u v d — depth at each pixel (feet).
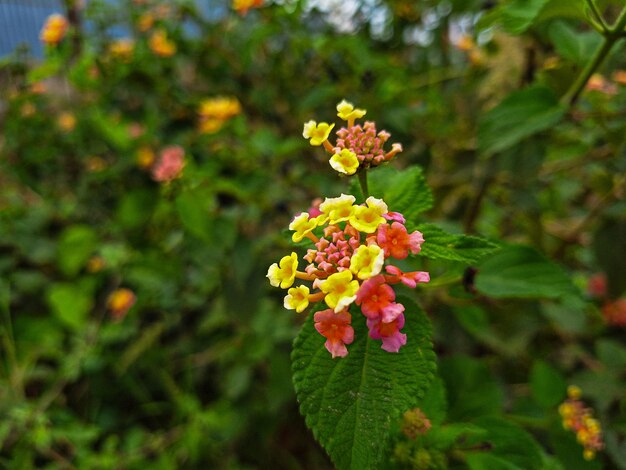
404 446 0.36
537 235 0.80
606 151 0.70
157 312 1.03
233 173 0.81
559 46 0.53
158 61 0.97
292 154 0.82
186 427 0.86
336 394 0.28
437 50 0.96
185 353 0.97
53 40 0.91
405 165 0.82
